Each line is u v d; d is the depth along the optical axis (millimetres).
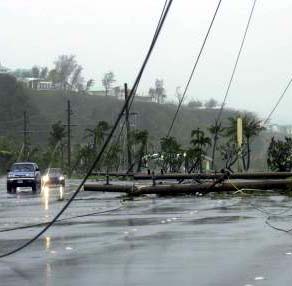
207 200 35219
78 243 18375
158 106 177375
